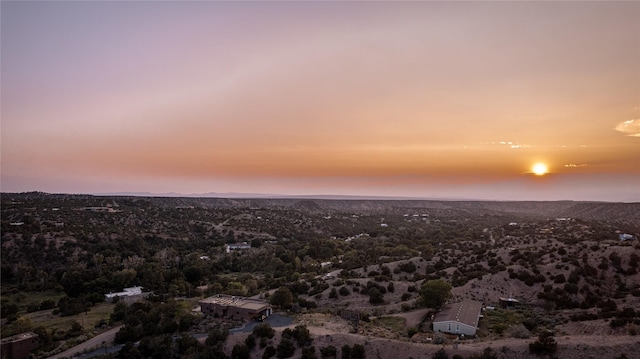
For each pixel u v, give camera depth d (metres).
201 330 85.69
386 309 97.19
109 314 105.69
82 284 122.25
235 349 72.44
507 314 88.31
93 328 95.75
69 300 110.19
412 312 92.56
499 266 115.06
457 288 104.50
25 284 121.12
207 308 97.88
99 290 121.69
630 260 105.69
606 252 111.88
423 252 150.88
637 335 66.06
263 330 76.44
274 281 127.31
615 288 97.62
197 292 121.38
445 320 79.44
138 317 90.25
